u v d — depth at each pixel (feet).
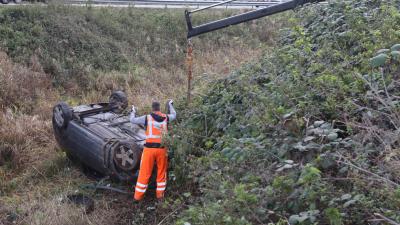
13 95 35.06
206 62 47.39
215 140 22.20
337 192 13.47
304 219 12.23
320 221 12.89
